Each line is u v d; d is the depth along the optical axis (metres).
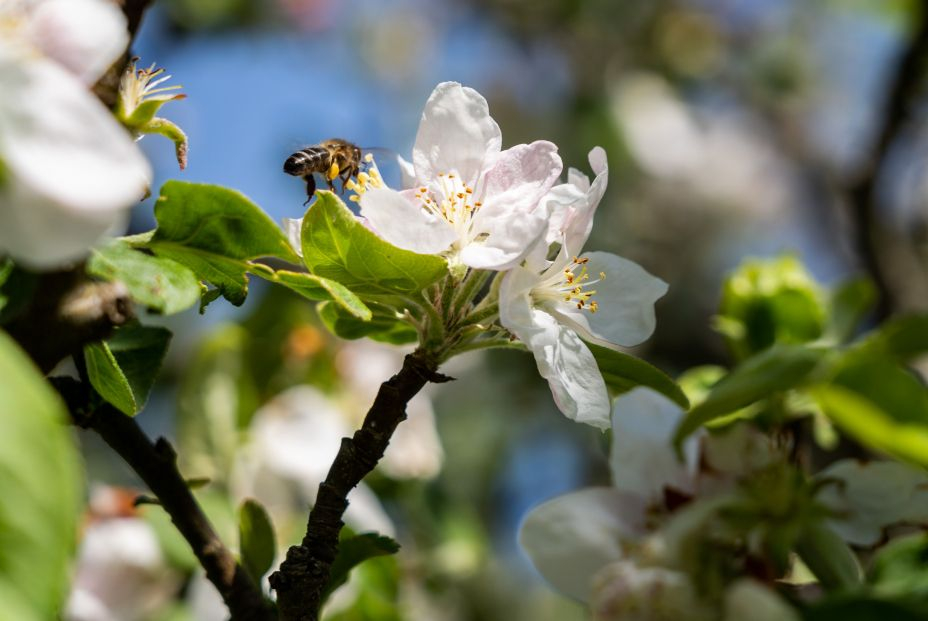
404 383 0.42
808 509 0.42
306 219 0.41
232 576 0.43
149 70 0.41
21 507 0.34
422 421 0.63
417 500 0.65
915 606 0.38
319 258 0.41
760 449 0.42
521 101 1.10
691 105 1.16
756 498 0.42
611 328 0.44
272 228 0.41
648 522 0.42
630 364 0.43
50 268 0.38
